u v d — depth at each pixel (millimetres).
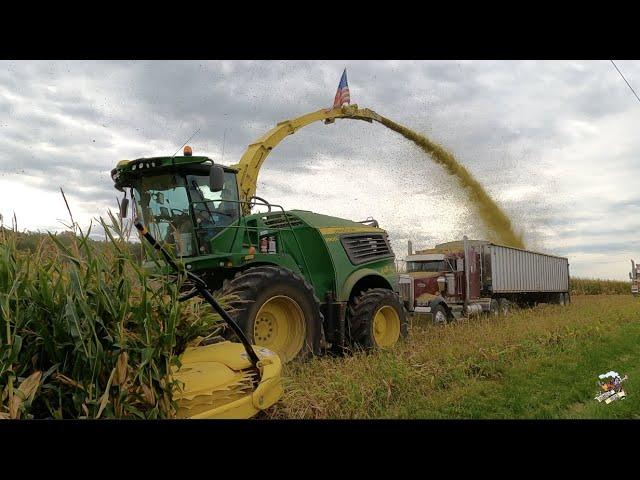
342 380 5984
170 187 7273
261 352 3930
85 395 2707
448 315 15273
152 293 3141
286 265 7969
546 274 22953
